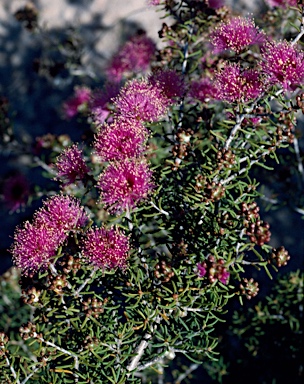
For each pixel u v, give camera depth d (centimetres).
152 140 41
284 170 51
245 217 28
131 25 82
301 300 48
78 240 29
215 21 39
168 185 32
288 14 48
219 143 34
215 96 34
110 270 29
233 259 27
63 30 85
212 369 50
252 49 38
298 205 51
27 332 28
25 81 85
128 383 30
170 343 29
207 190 29
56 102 83
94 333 29
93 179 31
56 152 51
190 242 30
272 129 31
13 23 88
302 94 29
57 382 30
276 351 51
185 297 28
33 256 28
